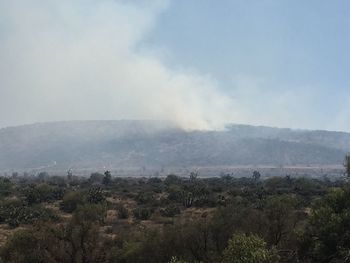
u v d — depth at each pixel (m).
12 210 69.69
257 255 23.09
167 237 35.06
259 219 34.44
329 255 25.70
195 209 76.44
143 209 71.19
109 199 89.81
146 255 35.25
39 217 66.94
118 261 37.12
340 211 27.03
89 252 37.88
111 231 53.38
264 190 92.81
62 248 37.38
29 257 36.03
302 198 81.56
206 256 33.75
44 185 95.94
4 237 53.72
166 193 100.19
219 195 84.81
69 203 76.25
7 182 108.88
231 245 23.91
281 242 32.59
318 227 26.50
